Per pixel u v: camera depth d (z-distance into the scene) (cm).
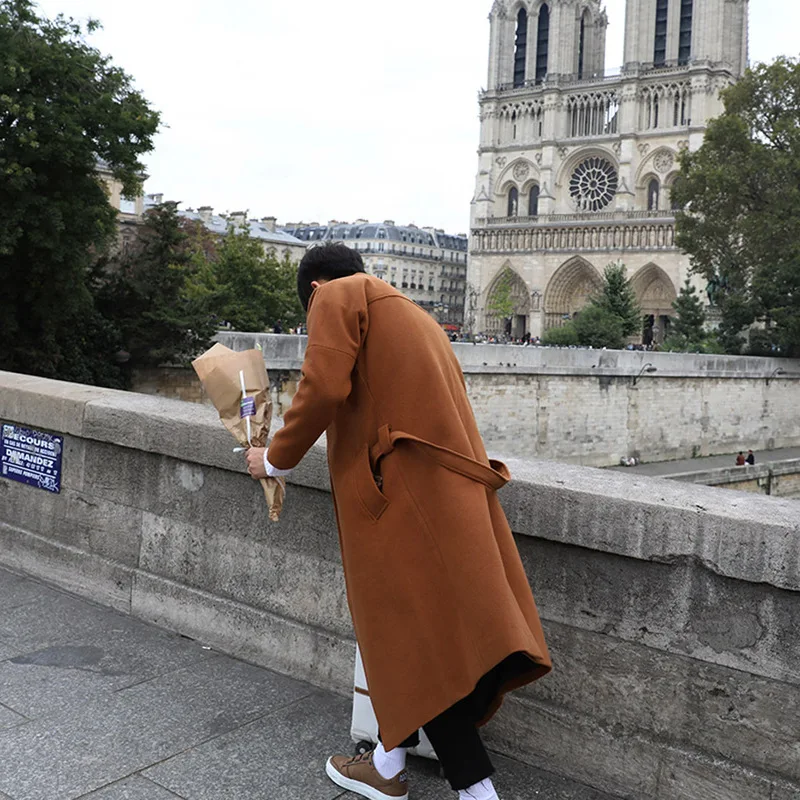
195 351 2995
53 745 353
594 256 10094
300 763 347
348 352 284
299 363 3127
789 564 288
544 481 346
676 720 321
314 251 322
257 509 453
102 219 2623
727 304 5888
